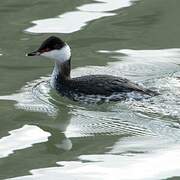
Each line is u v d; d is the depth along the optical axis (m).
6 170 12.86
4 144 13.93
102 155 13.38
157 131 14.28
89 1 22.70
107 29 20.36
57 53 16.86
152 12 21.53
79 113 15.51
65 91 16.47
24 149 13.71
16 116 15.27
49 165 13.02
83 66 17.94
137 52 18.81
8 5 22.33
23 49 19.05
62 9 21.91
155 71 17.44
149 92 15.76
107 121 14.95
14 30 20.33
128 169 12.77
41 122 14.99
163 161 13.04
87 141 14.02
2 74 17.64
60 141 14.03
